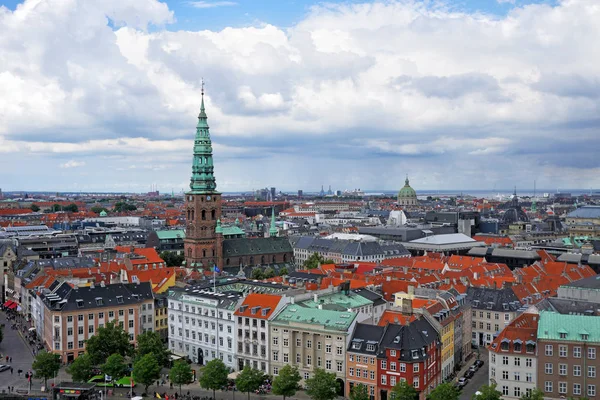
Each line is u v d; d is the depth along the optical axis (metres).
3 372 192.62
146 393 173.75
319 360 176.88
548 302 191.62
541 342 154.88
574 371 151.75
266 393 175.00
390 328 169.88
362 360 168.25
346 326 172.62
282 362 183.75
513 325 164.50
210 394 175.00
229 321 196.38
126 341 194.38
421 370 161.75
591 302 190.62
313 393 155.88
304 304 194.88
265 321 186.50
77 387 166.50
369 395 167.12
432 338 172.50
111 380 178.12
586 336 151.25
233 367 195.62
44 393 172.75
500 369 160.38
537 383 155.50
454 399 146.38
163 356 188.50
